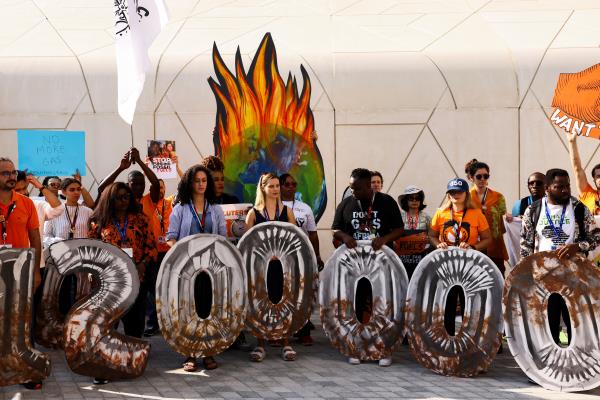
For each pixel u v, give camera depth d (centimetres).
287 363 738
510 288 673
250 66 1113
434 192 1099
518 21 1186
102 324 657
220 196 831
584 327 645
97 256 683
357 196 755
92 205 941
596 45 1117
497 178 1095
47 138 909
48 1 1298
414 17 1214
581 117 853
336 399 608
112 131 1110
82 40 1180
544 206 690
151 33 779
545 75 1097
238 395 621
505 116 1096
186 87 1111
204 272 726
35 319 734
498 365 738
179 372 703
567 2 1230
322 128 1104
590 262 650
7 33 1201
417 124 1101
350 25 1196
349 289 747
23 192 788
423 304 713
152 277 739
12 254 630
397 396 617
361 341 738
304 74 1107
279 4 1269
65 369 714
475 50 1123
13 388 645
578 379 637
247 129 1102
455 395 621
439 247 718
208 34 1181
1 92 1114
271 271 759
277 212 782
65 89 1114
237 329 724
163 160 903
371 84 1105
